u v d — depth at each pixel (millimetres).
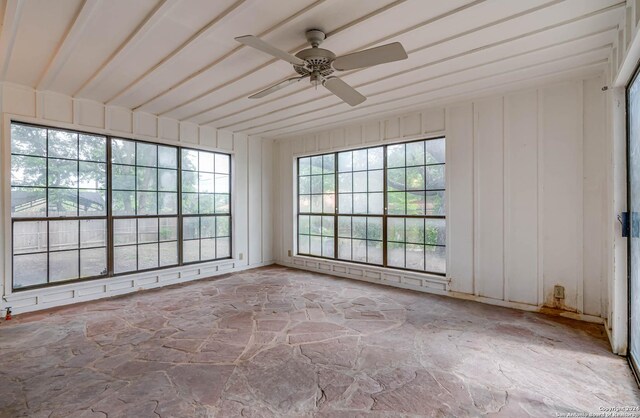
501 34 2484
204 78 3338
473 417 1797
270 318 3375
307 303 3896
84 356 2531
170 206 5004
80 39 2561
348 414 1829
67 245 3990
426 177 4504
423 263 4535
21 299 3578
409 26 2369
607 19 2281
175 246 5059
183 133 5074
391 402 1937
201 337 2891
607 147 3016
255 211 6148
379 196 5008
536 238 3576
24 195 3688
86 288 4051
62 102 3887
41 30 2453
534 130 3580
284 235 6324
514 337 2879
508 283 3758
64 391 2055
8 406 1900
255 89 3654
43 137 3826
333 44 2629
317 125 5262
